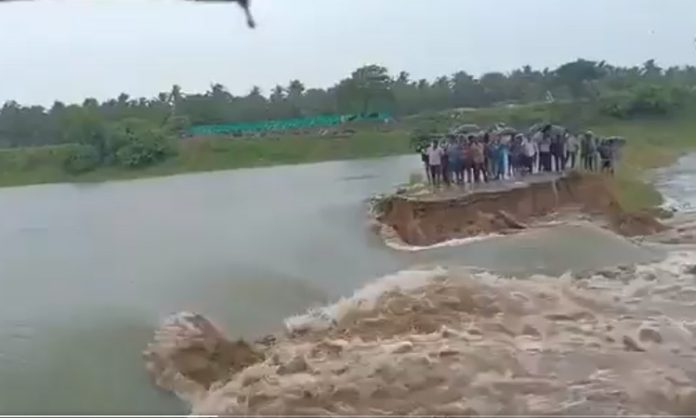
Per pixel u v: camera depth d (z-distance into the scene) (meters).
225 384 8.24
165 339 9.49
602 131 42.53
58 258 15.24
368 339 9.34
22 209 25.09
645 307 10.59
